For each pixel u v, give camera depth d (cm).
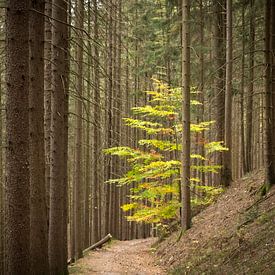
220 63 2019
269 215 1102
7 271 709
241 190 1611
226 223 1353
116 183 2717
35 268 916
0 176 1662
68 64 1162
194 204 1833
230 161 1825
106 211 2631
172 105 1786
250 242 1012
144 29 2528
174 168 1781
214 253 1162
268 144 1338
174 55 2361
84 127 2556
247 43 2086
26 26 709
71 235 2389
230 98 1786
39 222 923
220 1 2012
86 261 1672
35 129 905
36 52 912
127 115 2844
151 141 1722
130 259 1731
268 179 1334
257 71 2280
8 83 703
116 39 2217
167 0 2122
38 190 916
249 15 1917
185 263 1295
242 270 902
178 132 1791
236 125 3875
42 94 920
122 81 2908
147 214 1794
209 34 2477
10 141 700
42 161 923
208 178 2986
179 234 1638
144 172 1814
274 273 779
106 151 1703
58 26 1109
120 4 2297
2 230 1583
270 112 1330
